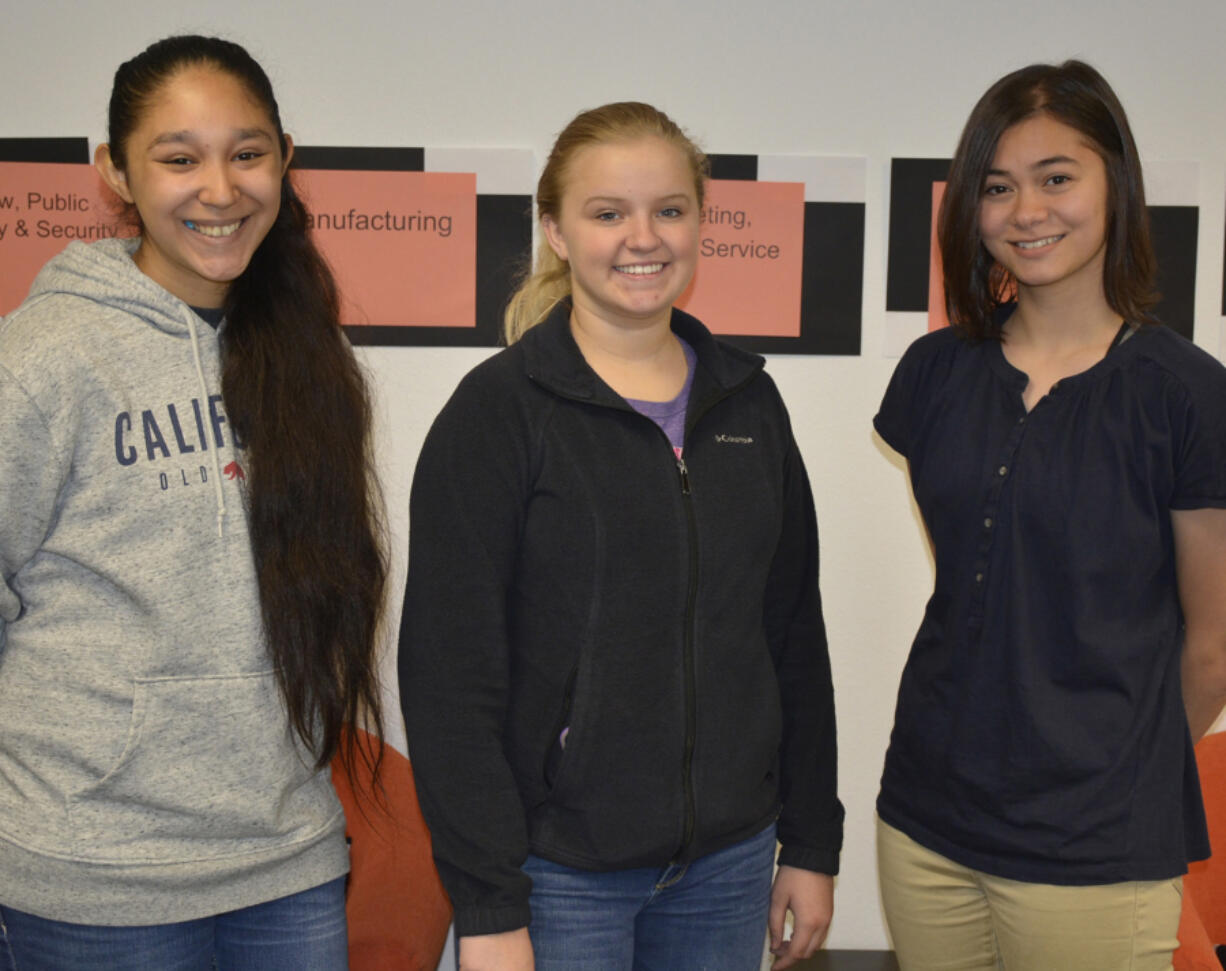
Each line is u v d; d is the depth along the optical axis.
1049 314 1.29
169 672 1.12
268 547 1.20
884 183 1.95
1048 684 1.23
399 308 1.96
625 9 1.90
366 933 1.74
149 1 1.87
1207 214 1.96
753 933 1.25
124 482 1.10
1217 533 1.18
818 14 1.91
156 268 1.19
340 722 1.28
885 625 2.08
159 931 1.14
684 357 1.28
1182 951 1.56
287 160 1.29
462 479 1.12
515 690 1.16
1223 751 1.87
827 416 2.02
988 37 1.92
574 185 1.15
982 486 1.27
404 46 1.90
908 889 1.37
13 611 1.11
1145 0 1.92
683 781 1.15
